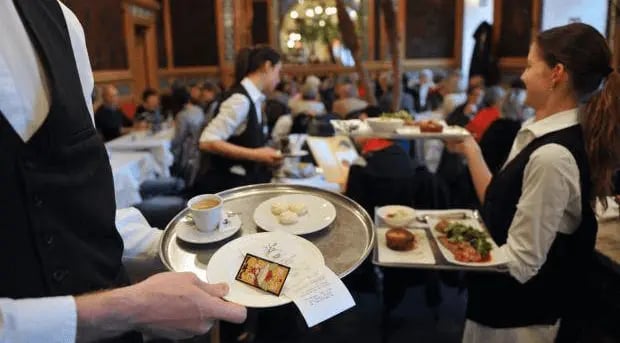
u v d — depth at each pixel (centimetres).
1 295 45
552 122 107
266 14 878
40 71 49
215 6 865
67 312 42
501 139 240
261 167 200
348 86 397
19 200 46
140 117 541
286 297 56
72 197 51
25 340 40
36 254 47
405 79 638
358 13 877
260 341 200
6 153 45
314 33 864
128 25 662
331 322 221
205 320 48
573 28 104
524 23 639
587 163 101
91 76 61
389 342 208
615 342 129
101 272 56
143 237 75
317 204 86
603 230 139
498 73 691
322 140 289
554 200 99
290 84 654
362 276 211
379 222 147
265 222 78
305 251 66
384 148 205
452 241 125
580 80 103
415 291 255
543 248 102
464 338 131
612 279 129
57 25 54
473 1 879
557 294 111
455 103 427
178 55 877
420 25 900
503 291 115
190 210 76
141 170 348
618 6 174
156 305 45
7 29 47
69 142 51
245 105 188
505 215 115
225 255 65
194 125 410
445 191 215
